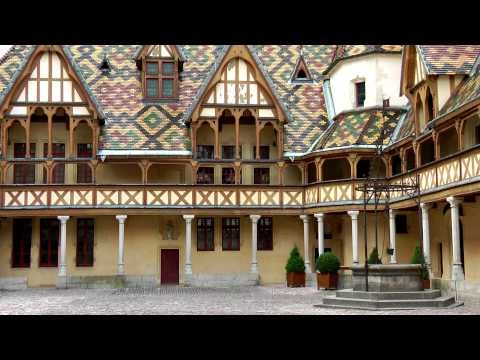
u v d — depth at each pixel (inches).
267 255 1333.7
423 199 1006.4
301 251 1337.4
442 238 1100.5
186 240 1259.8
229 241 1330.0
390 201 1144.2
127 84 1389.0
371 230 1235.2
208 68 1429.6
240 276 1258.6
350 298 748.0
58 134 1314.0
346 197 1203.9
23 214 1227.9
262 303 827.4
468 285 874.1
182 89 1391.5
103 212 1242.6
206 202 1266.0
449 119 912.3
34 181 1301.7
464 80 1006.4
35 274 1283.2
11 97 1248.2
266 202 1279.5
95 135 1258.6
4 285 1243.8
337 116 1325.0
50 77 1262.3
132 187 1254.9
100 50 1450.5
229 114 1294.3
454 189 893.2
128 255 1300.4
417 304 713.0
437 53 1027.9
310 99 1407.5
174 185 1259.8
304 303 820.0
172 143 1284.4
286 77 1449.3
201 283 1246.9
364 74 1305.4
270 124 1302.9
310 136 1332.4
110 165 1309.1
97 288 1211.9
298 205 1284.4
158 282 1293.1
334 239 1318.9
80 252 1295.5
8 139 1296.8
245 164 1288.1
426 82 1018.1
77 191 1243.2
